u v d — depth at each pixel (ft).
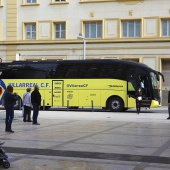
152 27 121.39
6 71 94.07
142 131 44.39
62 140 36.50
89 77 88.74
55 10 130.21
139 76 85.40
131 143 34.63
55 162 26.17
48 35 130.62
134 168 24.20
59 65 91.20
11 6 133.90
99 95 87.76
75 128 47.78
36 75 92.22
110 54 124.47
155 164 25.45
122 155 28.71
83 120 60.34
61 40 128.47
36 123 53.21
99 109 98.73
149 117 67.72
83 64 89.61
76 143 34.55
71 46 128.26
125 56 123.03
